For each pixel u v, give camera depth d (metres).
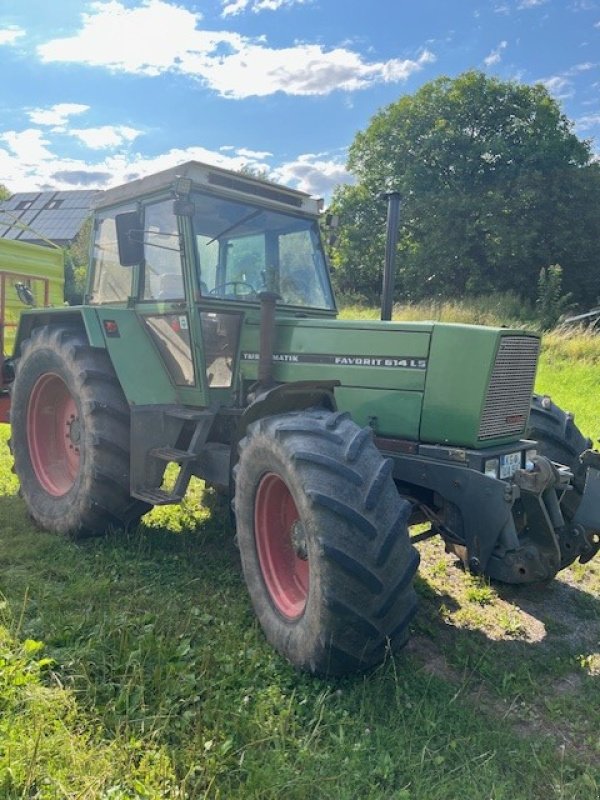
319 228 4.73
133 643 2.91
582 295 27.19
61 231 31.22
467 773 2.30
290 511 3.20
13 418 4.91
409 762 2.33
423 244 27.23
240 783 2.17
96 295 5.00
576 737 2.59
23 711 2.38
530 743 2.51
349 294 26.78
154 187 4.21
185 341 4.10
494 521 3.09
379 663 2.83
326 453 2.79
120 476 4.15
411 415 3.42
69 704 2.46
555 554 3.28
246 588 3.71
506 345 3.29
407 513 2.73
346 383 3.63
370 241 28.42
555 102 28.55
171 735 2.39
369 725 2.54
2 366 5.48
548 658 3.17
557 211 26.66
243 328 4.18
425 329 3.40
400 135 29.08
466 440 3.26
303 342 3.82
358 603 2.63
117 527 4.36
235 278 4.19
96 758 2.20
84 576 3.71
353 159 30.47
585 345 14.05
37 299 6.89
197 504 5.11
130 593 3.57
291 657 2.88
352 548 2.62
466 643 3.26
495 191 26.55
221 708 2.54
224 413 4.09
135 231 4.12
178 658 2.86
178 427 4.25
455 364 3.30
